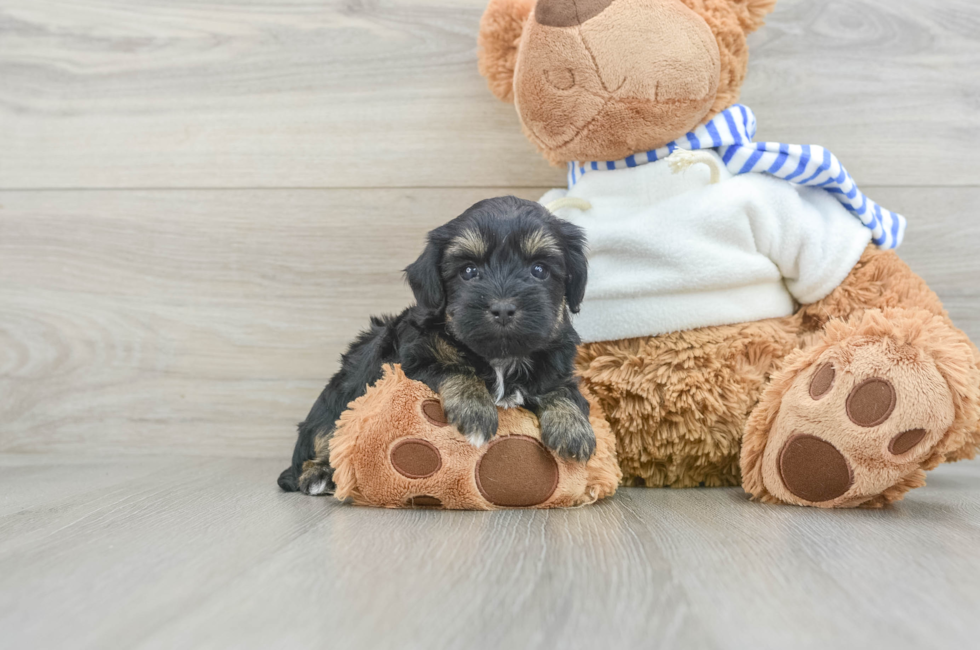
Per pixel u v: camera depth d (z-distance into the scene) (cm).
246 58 86
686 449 72
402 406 64
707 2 71
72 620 46
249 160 86
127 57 86
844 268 71
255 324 86
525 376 67
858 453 63
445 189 86
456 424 63
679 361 71
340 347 86
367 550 54
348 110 86
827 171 72
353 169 86
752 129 75
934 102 83
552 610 47
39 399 87
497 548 54
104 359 87
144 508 64
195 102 86
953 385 61
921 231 84
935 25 83
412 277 67
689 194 73
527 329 63
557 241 67
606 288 72
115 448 87
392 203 86
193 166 86
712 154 73
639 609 47
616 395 72
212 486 73
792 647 43
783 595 48
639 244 72
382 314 83
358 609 47
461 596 48
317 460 71
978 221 83
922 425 62
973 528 58
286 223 86
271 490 71
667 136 72
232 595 48
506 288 63
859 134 84
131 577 50
